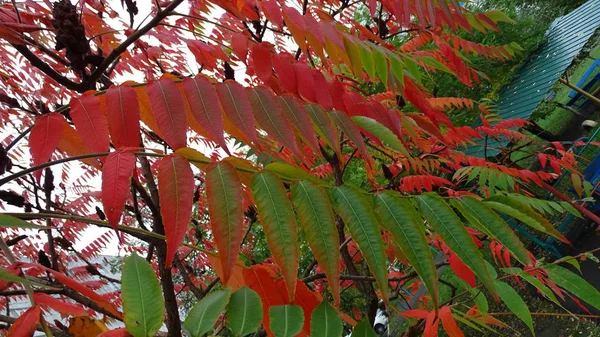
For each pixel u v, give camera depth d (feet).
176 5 1.67
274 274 1.48
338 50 1.67
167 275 1.87
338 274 0.96
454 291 2.66
